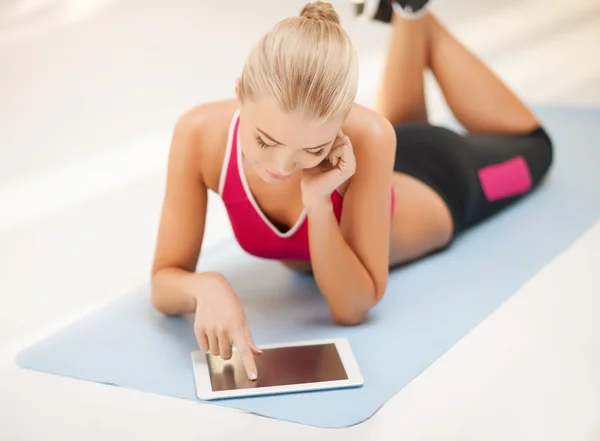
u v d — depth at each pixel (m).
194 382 2.35
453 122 4.05
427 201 2.90
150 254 3.05
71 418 2.21
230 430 2.17
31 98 4.46
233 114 2.46
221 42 5.24
